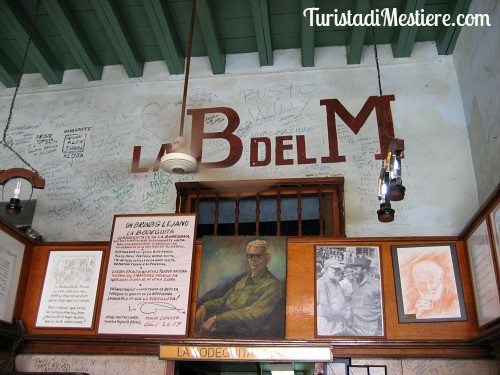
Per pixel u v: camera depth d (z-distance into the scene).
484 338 4.21
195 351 4.65
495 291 4.03
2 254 4.87
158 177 6.49
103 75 7.30
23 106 7.25
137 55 7.04
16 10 6.34
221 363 5.98
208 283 4.95
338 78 6.80
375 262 4.93
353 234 5.88
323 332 4.71
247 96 6.86
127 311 4.89
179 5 6.32
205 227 7.23
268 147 6.48
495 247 4.02
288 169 6.30
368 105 6.55
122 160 6.68
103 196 6.48
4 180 5.44
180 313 4.81
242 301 4.84
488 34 5.56
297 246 5.09
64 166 6.74
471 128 6.11
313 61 6.87
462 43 6.39
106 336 4.85
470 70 6.11
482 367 4.63
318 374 4.72
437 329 4.63
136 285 4.99
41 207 6.51
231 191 6.18
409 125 6.37
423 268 4.85
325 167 6.25
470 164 6.07
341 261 4.97
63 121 7.07
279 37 6.88
